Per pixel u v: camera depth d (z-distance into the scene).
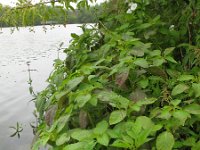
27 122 9.46
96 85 1.92
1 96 13.19
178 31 2.91
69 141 1.77
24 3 3.01
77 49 3.05
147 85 2.02
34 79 16.39
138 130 1.49
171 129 1.65
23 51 31.25
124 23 3.10
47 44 36.97
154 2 3.27
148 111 1.91
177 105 1.76
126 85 2.03
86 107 1.85
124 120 1.73
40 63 22.17
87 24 3.49
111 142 1.69
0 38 49.56
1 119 10.03
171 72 2.17
